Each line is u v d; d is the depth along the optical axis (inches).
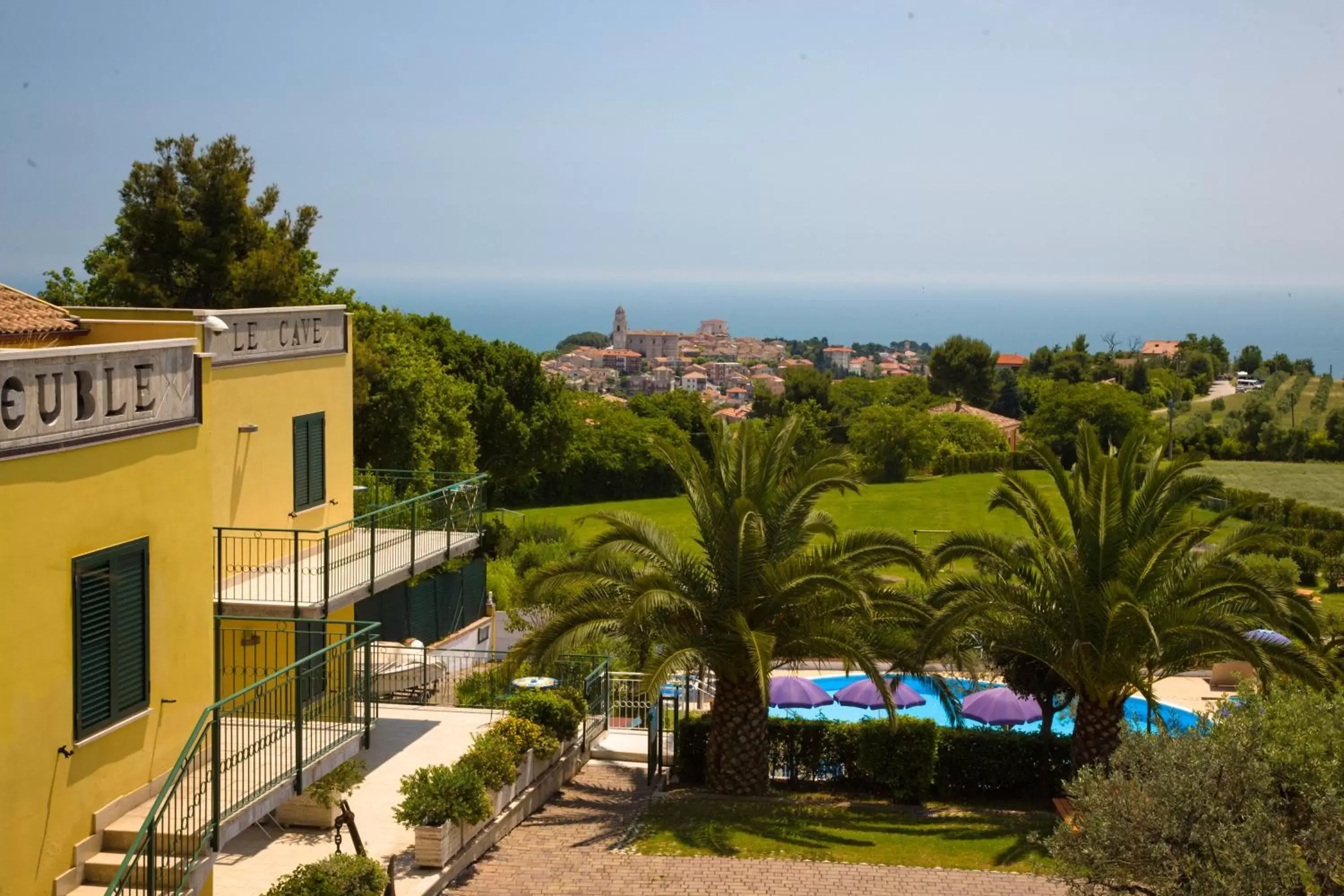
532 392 2600.9
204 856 401.7
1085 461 761.6
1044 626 725.3
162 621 440.1
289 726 489.7
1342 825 394.6
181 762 394.6
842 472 735.1
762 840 613.3
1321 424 3971.5
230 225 1275.8
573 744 754.8
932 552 752.3
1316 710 438.3
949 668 1064.8
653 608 665.0
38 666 374.3
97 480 400.8
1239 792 405.7
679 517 2847.0
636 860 561.6
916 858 592.7
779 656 735.7
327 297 1616.6
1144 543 692.7
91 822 400.5
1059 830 423.5
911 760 735.1
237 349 658.2
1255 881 372.5
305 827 543.8
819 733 784.9
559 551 1766.7
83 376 394.9
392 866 447.2
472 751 599.8
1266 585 674.2
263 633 642.2
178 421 448.1
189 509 457.4
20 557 365.4
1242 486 3029.0
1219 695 1124.5
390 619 1189.1
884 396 4864.7
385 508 702.5
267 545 690.2
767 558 727.1
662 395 4008.4
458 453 1894.7
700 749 772.0
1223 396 5536.4
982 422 4067.4
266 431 688.4
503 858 554.6
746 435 740.0
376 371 1622.8
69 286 1373.0
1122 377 5388.8
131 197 1239.5
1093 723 724.0
